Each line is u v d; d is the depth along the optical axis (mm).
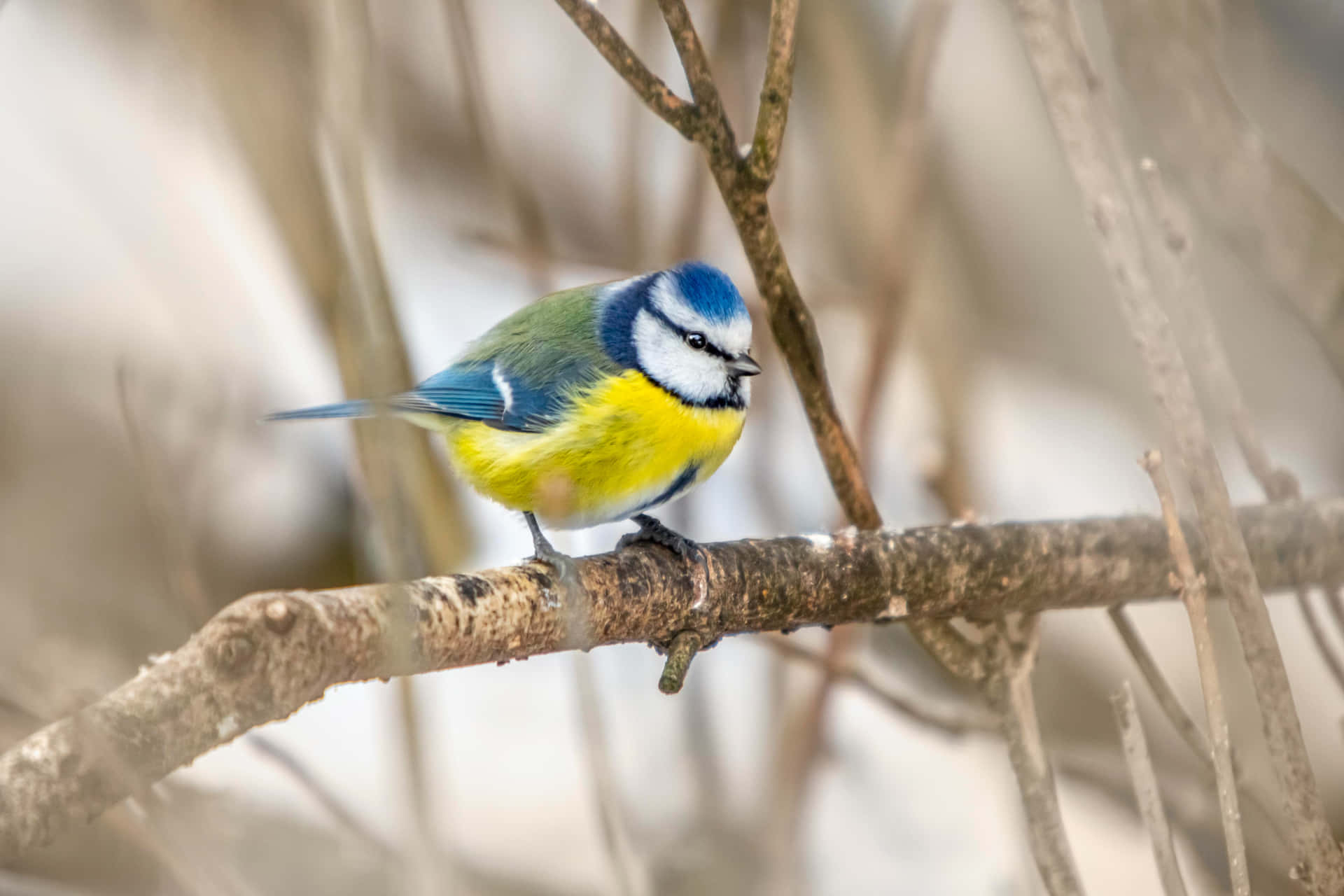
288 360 12531
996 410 12344
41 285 13328
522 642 5820
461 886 5352
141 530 11609
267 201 7695
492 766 10281
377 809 8844
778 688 8805
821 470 10656
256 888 7035
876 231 9227
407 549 5629
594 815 9461
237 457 12102
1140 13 6102
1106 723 10711
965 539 6781
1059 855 6141
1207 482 4980
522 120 12734
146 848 5773
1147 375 5066
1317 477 11375
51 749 4230
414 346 11703
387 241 10586
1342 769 9836
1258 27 11336
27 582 10914
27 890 6422
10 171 13867
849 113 9617
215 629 4578
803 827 8094
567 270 9789
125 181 12445
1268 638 4910
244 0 7844
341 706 10766
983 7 11914
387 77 12023
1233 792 4750
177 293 12383
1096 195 5129
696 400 8156
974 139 11953
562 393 8055
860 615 6734
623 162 9367
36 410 12469
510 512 8609
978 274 12086
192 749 4457
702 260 9750
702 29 9008
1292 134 11328
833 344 10750
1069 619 11383
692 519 10062
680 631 6367
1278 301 6754
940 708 8664
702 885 8430
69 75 12727
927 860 9609
